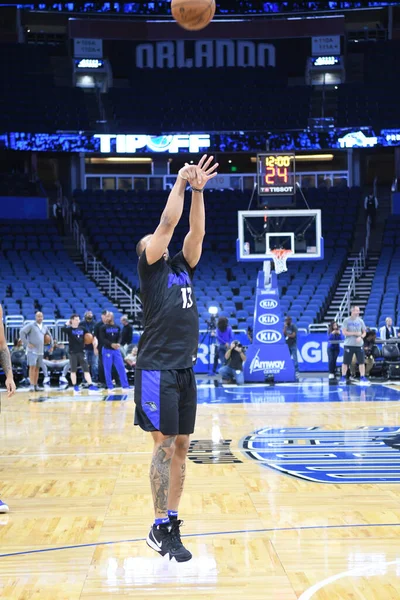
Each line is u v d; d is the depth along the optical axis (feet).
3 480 19.15
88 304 62.75
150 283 12.69
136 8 92.53
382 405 36.40
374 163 94.48
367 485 17.97
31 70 93.15
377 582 10.95
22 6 89.35
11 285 64.39
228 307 64.03
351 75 97.40
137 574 11.53
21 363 50.55
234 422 30.58
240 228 54.60
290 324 53.83
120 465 21.18
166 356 12.51
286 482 18.45
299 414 33.09
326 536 13.43
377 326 63.00
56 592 10.78
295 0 92.38
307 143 84.23
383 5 90.94
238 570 11.62
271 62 97.14
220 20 96.53
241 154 92.22
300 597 10.39
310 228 60.13
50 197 88.53
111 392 45.55
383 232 80.38
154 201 82.89
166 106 91.20
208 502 16.25
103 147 83.10
